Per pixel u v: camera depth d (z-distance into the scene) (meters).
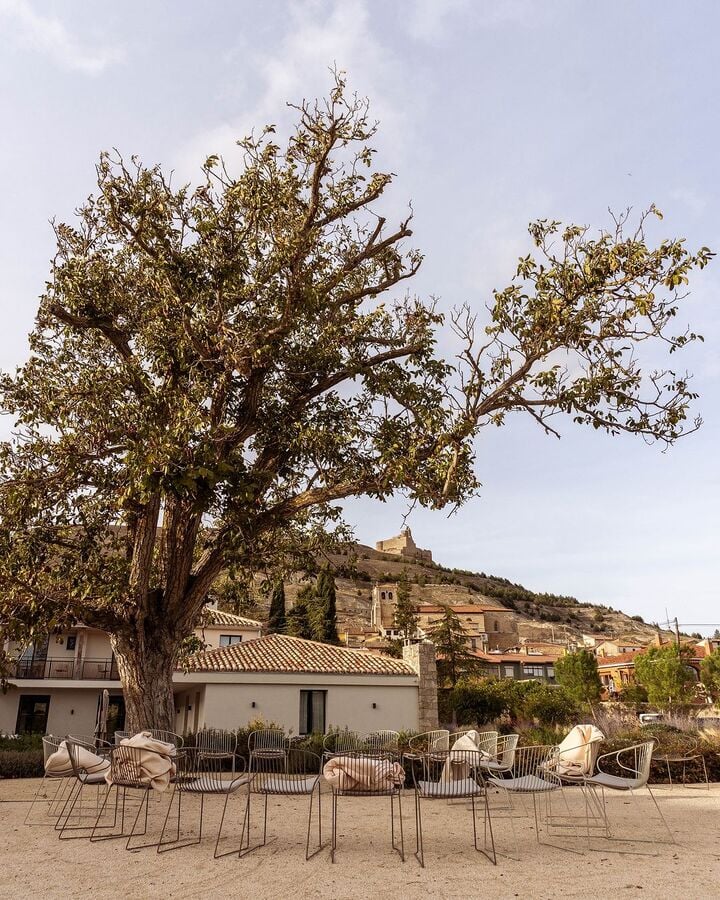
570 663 56.12
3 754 18.42
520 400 13.90
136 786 8.34
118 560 15.84
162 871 6.75
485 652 82.44
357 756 7.63
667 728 22.67
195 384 13.94
